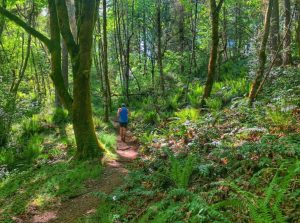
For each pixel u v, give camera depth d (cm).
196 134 991
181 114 1409
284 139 668
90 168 1022
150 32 3147
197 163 731
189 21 2808
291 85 1320
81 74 1148
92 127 1185
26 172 1112
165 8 2888
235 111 1172
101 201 756
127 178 841
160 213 536
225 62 2464
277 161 585
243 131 833
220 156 710
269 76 1531
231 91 1666
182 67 2677
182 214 528
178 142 1043
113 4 2697
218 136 930
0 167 1205
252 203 465
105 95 1909
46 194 853
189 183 679
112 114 2169
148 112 1878
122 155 1236
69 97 1200
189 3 2380
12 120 1592
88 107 1176
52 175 1003
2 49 2169
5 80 1739
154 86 2366
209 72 1516
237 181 566
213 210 459
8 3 1680
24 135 1661
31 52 2816
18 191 921
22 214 762
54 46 1194
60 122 1814
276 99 1081
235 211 488
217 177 653
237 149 712
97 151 1158
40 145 1434
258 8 2702
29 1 2320
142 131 1620
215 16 1431
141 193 683
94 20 1184
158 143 1151
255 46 1869
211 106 1484
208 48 2770
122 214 639
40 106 2069
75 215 726
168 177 728
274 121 854
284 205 461
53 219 727
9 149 1421
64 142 1412
